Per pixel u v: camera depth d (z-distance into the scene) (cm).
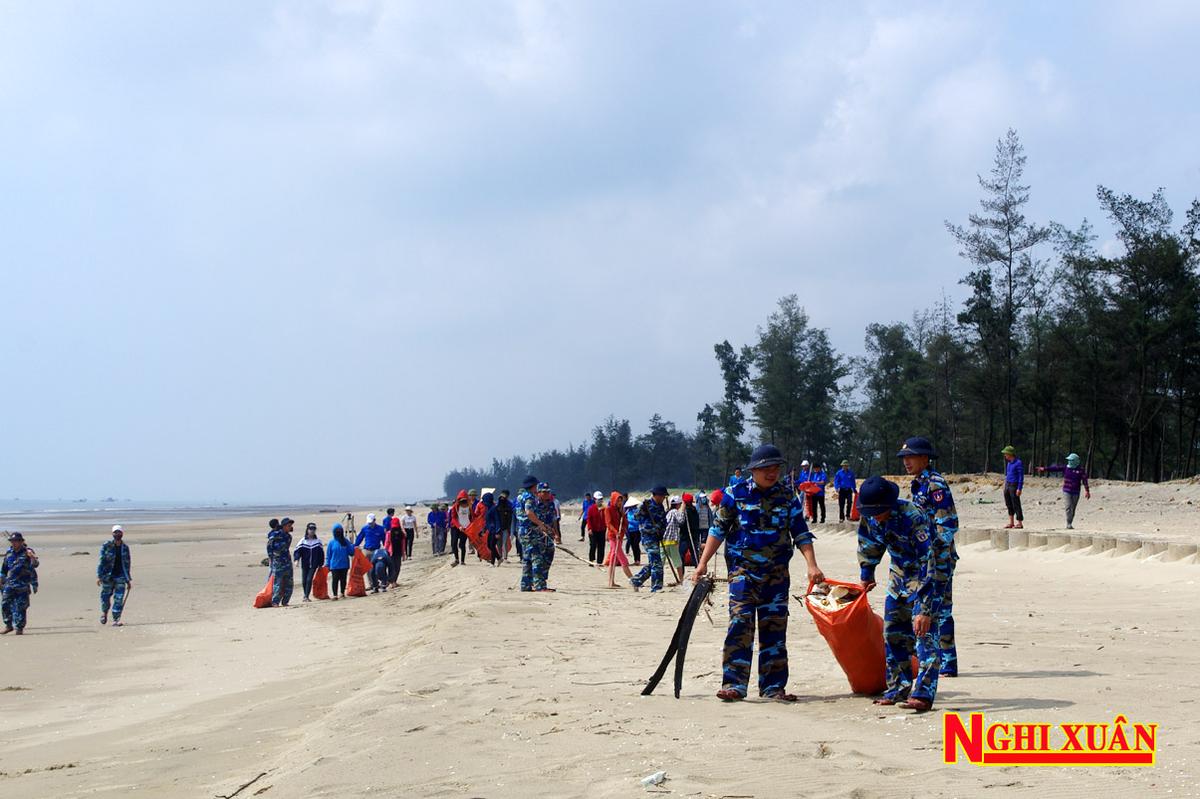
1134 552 1930
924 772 579
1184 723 676
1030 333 6581
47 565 4228
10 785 798
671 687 911
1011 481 2642
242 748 852
